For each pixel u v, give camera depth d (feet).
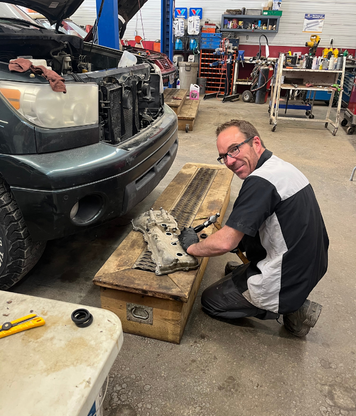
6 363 2.63
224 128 4.85
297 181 4.71
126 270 5.40
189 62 30.17
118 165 5.65
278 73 19.51
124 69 6.67
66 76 5.37
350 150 16.55
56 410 2.31
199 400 4.60
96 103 5.64
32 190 4.95
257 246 5.28
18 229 5.32
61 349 2.76
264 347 5.53
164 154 7.63
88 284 6.69
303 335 5.70
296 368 5.16
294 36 30.50
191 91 22.68
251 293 5.18
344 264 7.80
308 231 4.71
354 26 29.45
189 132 18.45
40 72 5.02
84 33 20.06
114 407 4.46
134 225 6.73
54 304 3.22
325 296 6.75
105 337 2.87
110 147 5.81
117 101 6.32
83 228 5.61
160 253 5.56
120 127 6.52
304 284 4.94
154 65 8.71
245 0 30.14
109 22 12.25
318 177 12.90
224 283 5.79
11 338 2.84
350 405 4.61
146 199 10.40
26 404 2.34
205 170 9.87
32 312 3.12
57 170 4.92
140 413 4.41
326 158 15.21
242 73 32.30
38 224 5.19
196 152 15.08
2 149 4.92
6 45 7.43
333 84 19.38
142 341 5.53
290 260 4.80
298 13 29.66
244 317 6.02
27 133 4.88
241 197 4.55
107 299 5.42
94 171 5.28
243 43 31.45
